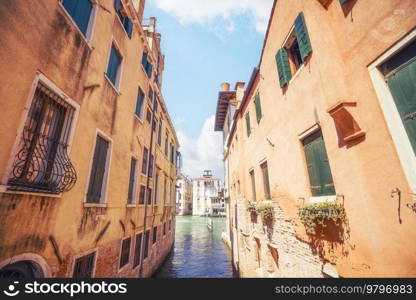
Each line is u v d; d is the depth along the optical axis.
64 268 3.91
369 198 2.70
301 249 4.43
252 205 8.39
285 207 5.29
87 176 4.79
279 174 5.74
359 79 2.95
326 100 3.48
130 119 7.85
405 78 2.42
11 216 2.83
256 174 8.35
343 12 3.30
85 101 4.75
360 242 2.80
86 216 4.73
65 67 4.07
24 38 3.09
